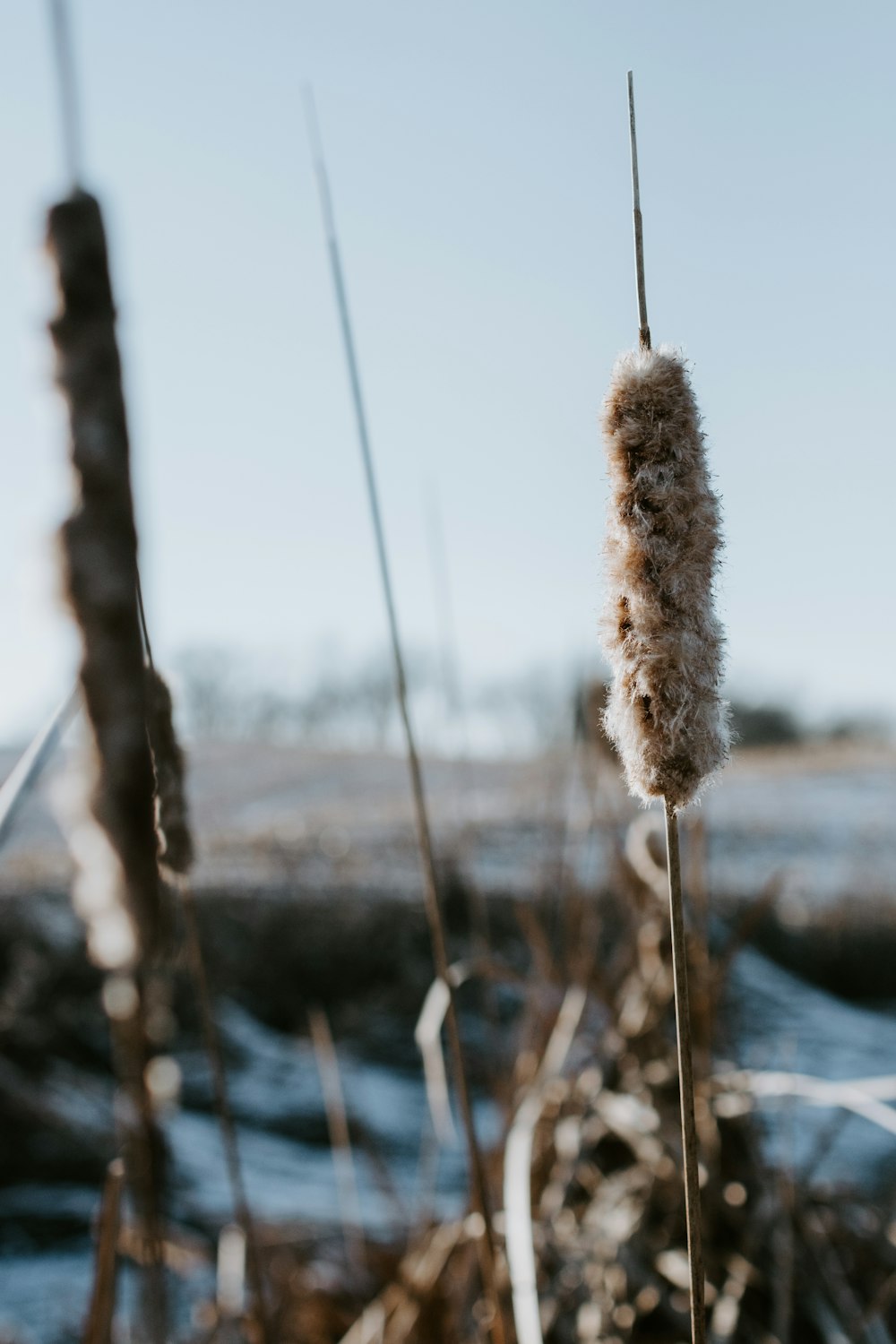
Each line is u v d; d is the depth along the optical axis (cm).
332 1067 157
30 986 356
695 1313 65
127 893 52
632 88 66
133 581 51
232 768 1332
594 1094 148
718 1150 137
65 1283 211
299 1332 142
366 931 490
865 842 784
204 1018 92
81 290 50
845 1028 442
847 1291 126
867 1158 222
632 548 64
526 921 165
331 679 2017
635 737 64
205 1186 240
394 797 1091
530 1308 89
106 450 50
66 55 52
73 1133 268
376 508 90
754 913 148
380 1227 181
